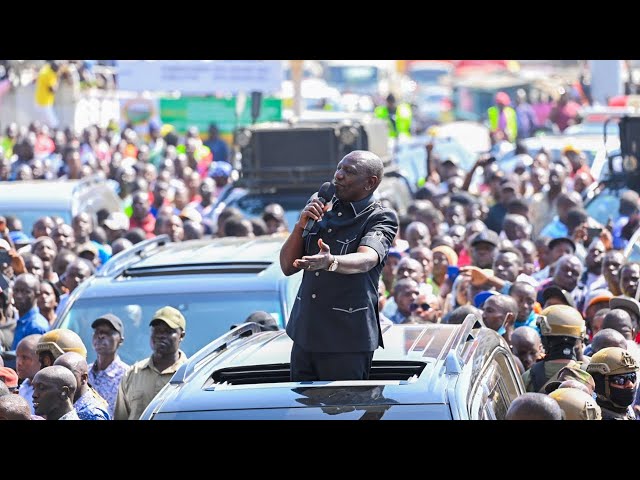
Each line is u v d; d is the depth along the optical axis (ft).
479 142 141.18
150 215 78.84
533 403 25.02
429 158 101.35
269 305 41.14
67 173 107.04
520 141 110.63
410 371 26.91
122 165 103.45
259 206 80.84
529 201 81.92
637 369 33.04
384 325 31.94
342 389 25.21
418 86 270.46
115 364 39.24
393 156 105.09
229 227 66.18
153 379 37.27
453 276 56.59
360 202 27.02
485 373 27.32
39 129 131.13
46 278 56.59
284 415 24.35
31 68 138.10
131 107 145.89
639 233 53.57
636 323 44.96
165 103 137.69
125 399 37.35
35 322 46.93
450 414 23.97
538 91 203.51
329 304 26.55
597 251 57.57
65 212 66.69
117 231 69.31
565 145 107.04
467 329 28.45
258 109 115.55
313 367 26.94
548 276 57.47
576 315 36.81
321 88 227.40
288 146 81.82
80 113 142.92
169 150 118.62
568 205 71.82
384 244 26.48
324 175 81.51
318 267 25.08
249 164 81.97
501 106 162.91
